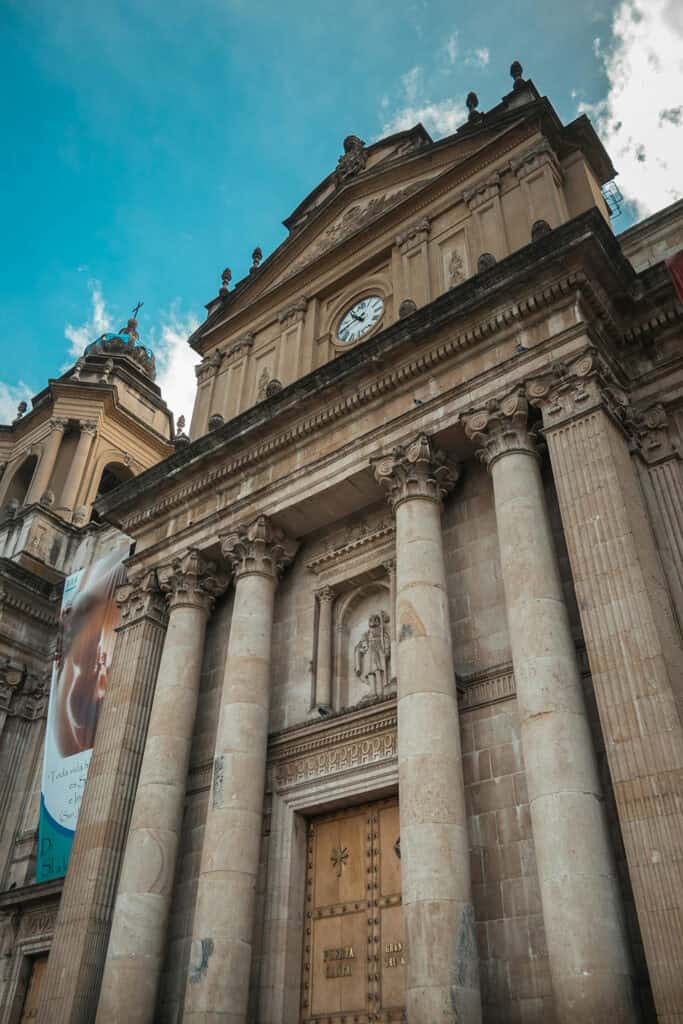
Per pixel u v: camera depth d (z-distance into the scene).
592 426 13.88
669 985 9.38
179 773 17.02
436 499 15.92
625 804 10.66
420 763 12.84
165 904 15.62
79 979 15.27
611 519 12.80
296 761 16.09
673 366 15.30
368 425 17.67
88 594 23.52
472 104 22.84
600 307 15.38
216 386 24.67
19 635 26.17
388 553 17.41
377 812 15.11
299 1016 14.02
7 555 28.59
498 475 14.74
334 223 24.72
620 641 11.76
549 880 10.88
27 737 25.08
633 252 18.28
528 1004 11.25
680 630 12.50
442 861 11.97
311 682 17.23
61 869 19.50
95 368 39.03
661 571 13.06
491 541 15.62
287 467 18.91
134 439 36.81
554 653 12.52
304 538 19.23
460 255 19.98
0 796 23.62
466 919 11.64
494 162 20.80
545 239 15.43
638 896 10.05
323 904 14.91
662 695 11.02
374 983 13.54
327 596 18.06
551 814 11.24
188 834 16.89
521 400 15.00
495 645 14.48
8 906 20.75
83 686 21.89
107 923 16.19
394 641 16.69
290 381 22.14
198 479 20.47
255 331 24.78
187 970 15.21
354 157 25.66
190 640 18.67
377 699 15.30
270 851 15.52
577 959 10.15
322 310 23.34
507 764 13.15
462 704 14.13
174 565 19.72
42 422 36.28
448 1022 10.71
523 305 15.73
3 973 19.88
